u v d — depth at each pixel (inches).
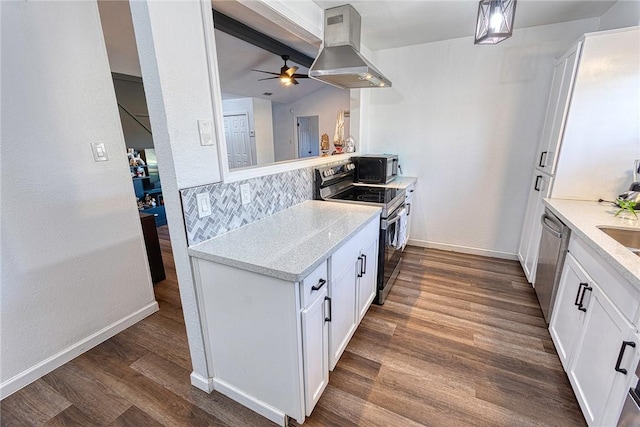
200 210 54.5
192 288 55.9
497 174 122.2
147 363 69.9
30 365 64.5
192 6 48.6
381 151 140.7
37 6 60.1
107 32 114.7
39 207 63.7
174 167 49.2
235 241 56.9
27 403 59.6
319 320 54.1
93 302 75.1
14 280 61.0
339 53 86.9
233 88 220.4
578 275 62.1
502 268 118.5
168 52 45.6
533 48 107.0
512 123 115.6
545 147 101.3
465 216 131.6
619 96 77.6
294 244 55.2
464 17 95.1
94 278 74.8
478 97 118.6
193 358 61.6
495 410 57.4
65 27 64.7
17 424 55.2
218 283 53.2
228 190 60.4
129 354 72.9
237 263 48.6
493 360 70.1
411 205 136.0
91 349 74.7
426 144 131.6
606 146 81.5
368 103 137.5
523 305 92.7
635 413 38.9
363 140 137.5
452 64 119.6
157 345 76.1
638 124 77.6
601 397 48.5
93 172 72.6
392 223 93.0
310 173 92.4
